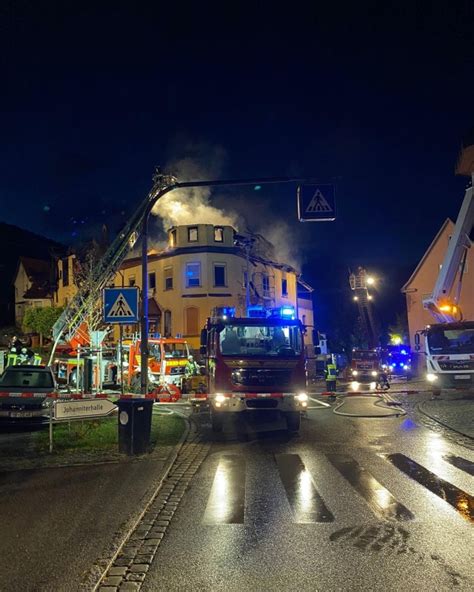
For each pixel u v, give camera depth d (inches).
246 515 262.1
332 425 581.6
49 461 388.2
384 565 197.5
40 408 559.2
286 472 356.8
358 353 1284.4
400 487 311.4
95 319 1002.1
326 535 231.5
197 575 191.3
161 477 337.7
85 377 884.0
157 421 605.0
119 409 417.4
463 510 265.1
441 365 813.2
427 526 240.8
